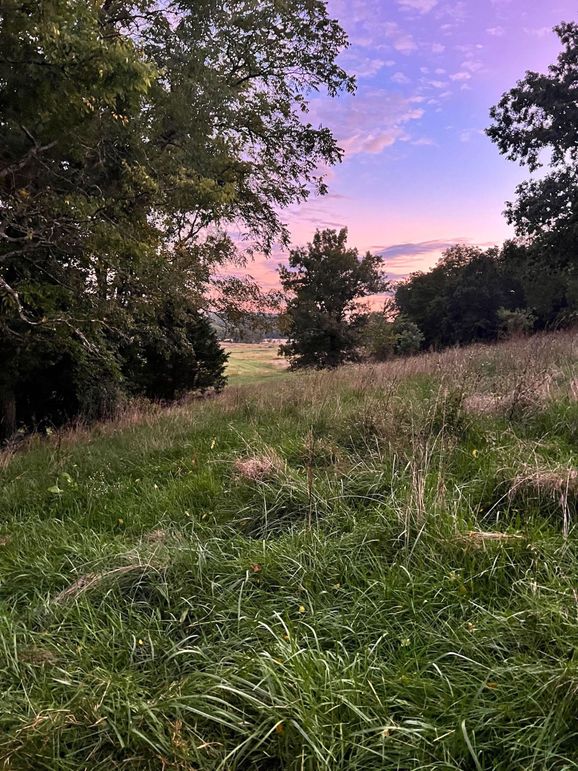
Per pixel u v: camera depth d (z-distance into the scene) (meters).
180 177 7.77
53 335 7.99
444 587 2.35
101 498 4.25
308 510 3.34
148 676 2.08
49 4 4.35
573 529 2.66
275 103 12.38
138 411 9.84
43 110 5.31
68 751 1.71
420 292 53.34
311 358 34.88
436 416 4.42
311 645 2.15
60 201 6.11
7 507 4.31
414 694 1.80
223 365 18.34
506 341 12.70
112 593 2.63
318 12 11.47
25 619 2.53
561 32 20.45
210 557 2.88
